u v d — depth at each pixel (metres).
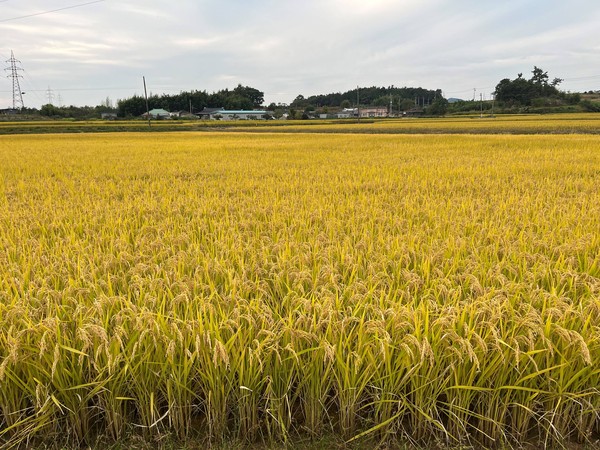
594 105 85.06
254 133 47.06
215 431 2.54
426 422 2.52
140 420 2.58
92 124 67.75
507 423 2.64
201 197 7.89
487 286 3.33
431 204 6.80
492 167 11.33
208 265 3.57
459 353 2.31
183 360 2.50
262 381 2.45
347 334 2.60
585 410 2.45
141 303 2.95
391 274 3.60
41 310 2.78
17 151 21.08
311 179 10.20
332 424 2.62
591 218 5.33
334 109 144.12
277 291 3.26
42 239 4.77
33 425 2.51
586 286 3.15
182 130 61.97
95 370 2.50
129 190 8.81
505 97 101.31
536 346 2.48
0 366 2.20
